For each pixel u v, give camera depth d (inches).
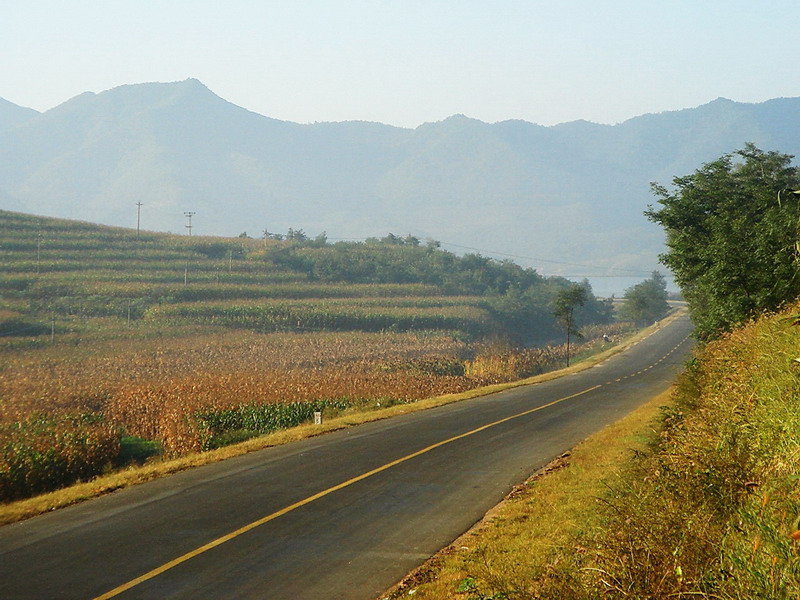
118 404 1818.4
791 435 316.8
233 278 5866.1
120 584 394.6
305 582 397.7
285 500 587.2
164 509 563.5
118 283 5142.7
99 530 506.0
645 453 566.3
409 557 440.8
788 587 217.2
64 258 5910.4
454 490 621.3
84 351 3351.4
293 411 1528.1
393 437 926.4
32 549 464.4
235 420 1487.5
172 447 1325.0
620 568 265.3
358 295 5910.4
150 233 7450.8
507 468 715.4
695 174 1462.8
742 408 412.8
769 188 1322.6
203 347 3503.9
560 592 285.9
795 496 268.4
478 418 1117.1
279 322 4478.3
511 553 428.5
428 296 6107.3
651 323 5900.6
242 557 441.7
